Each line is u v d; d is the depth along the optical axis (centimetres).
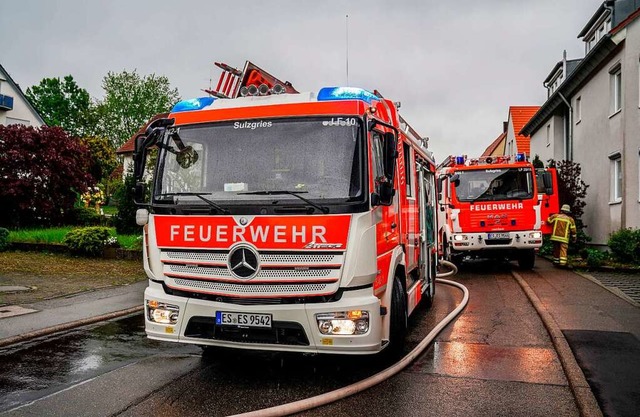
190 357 672
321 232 528
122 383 571
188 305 557
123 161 5756
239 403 516
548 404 514
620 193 1850
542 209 1666
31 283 1187
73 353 686
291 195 542
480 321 879
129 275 1344
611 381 554
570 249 1905
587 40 2706
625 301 995
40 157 2316
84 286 1169
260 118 580
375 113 596
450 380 583
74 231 1683
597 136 2019
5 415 479
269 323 530
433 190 1105
